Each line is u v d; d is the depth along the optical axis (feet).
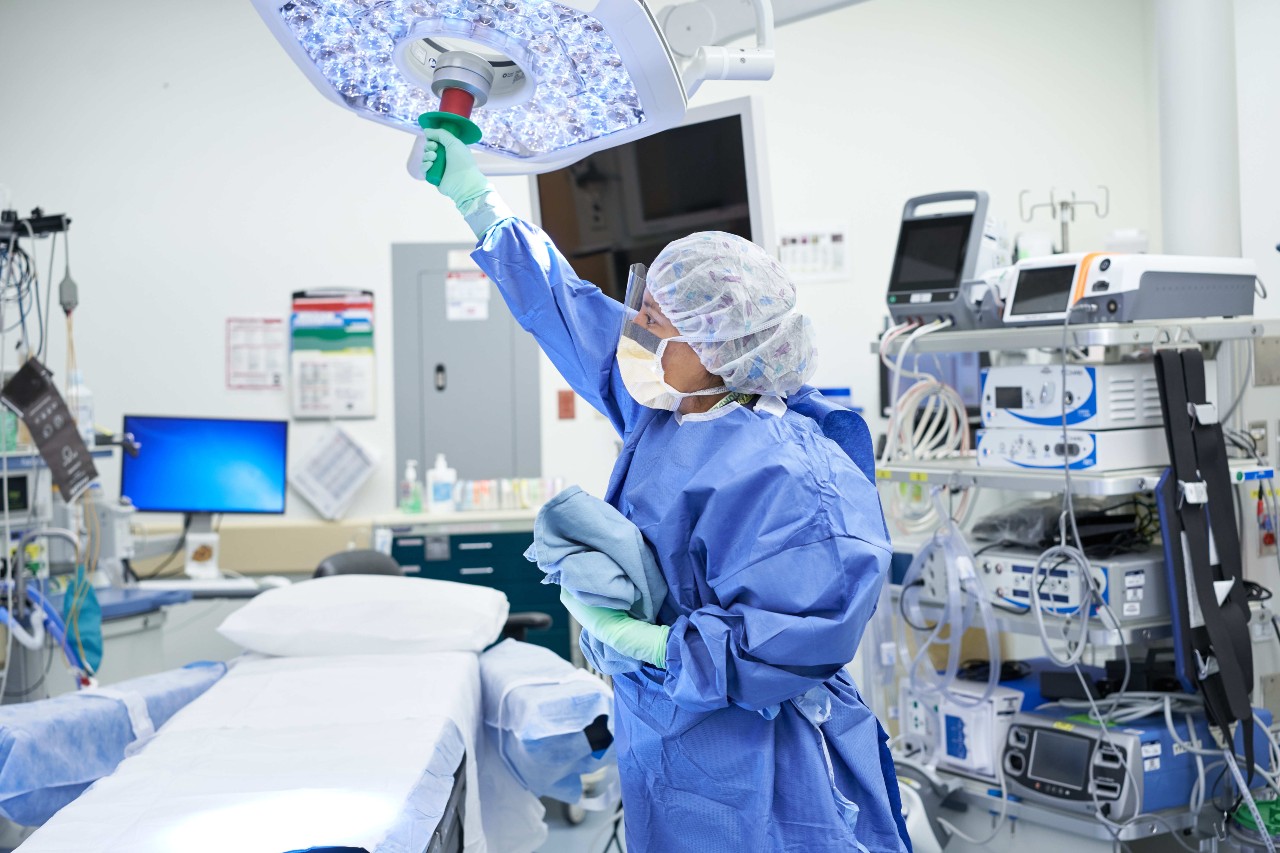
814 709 4.71
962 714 9.00
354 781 5.27
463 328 17.10
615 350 5.44
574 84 3.88
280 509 13.14
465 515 15.96
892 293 9.87
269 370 16.88
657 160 7.68
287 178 16.89
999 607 8.88
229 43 16.80
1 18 16.42
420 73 3.96
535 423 17.19
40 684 10.50
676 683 4.42
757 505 4.46
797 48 17.24
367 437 17.02
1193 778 8.19
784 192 17.26
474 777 7.10
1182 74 11.82
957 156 17.35
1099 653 11.09
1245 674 7.80
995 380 8.96
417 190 17.04
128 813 4.86
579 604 4.68
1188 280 8.43
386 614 8.55
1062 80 17.42
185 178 16.75
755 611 4.25
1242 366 8.99
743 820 4.65
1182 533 7.82
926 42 17.29
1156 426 8.50
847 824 4.72
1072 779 8.13
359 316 16.89
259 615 8.52
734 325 4.66
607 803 8.39
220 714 6.61
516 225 5.16
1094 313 8.27
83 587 10.22
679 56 5.76
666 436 4.92
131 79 16.66
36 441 9.89
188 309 16.78
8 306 13.98
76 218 16.60
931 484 9.04
